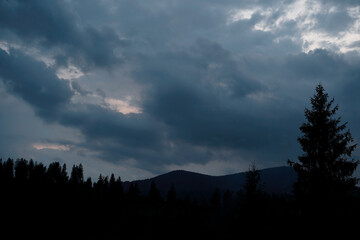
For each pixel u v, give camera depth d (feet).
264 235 94.07
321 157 76.28
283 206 81.76
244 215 105.40
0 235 220.43
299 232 73.97
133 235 240.32
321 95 81.20
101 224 281.54
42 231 238.89
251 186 110.01
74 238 244.01
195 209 214.90
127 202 399.85
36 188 331.77
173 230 208.74
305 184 76.89
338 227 70.69
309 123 80.69
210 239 175.42
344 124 78.48
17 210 268.00
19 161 378.94
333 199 73.61
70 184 384.68
